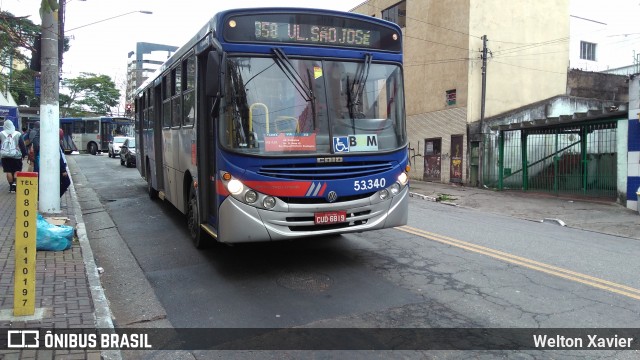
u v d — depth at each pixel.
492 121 18.66
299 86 5.69
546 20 20.12
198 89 6.58
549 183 16.81
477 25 18.78
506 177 18.20
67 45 13.64
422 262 6.57
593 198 14.73
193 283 5.75
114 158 31.31
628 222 10.90
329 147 5.69
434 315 4.70
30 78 26.97
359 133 5.88
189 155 7.24
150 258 6.87
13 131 11.50
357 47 6.09
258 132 5.47
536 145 17.91
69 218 8.85
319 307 4.93
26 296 4.33
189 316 4.77
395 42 6.36
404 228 9.06
